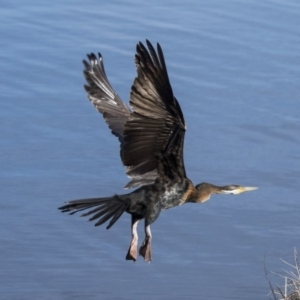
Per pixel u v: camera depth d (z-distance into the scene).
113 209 8.47
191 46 19.28
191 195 8.97
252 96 17.81
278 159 16.27
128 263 14.30
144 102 8.30
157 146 8.59
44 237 14.78
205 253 14.48
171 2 21.11
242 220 15.15
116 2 21.11
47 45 19.22
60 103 17.48
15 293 13.62
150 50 8.04
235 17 20.44
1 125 16.84
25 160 16.09
